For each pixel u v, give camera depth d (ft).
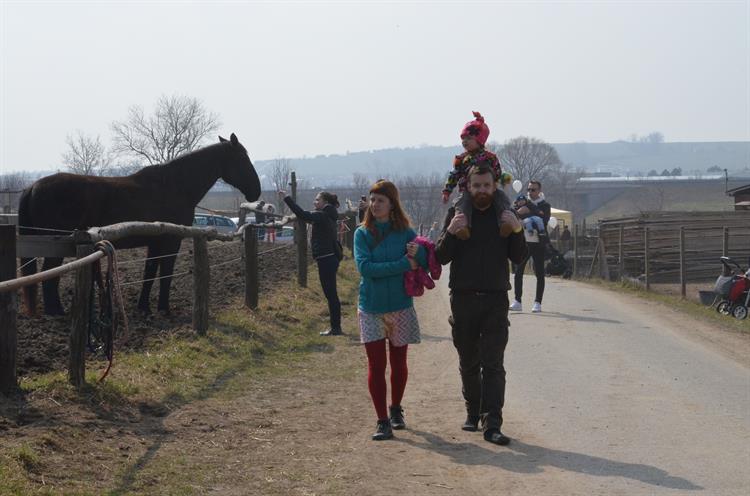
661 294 63.72
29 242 23.75
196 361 29.53
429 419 24.50
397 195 22.29
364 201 53.47
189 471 18.76
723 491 17.90
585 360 34.12
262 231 112.16
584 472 19.36
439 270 22.12
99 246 23.93
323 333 39.14
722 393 28.09
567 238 99.30
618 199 360.28
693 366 33.17
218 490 17.78
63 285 44.04
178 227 30.94
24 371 24.49
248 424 23.18
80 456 18.60
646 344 38.40
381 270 21.80
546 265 84.43
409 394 27.99
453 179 22.41
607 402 26.68
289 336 37.24
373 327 22.06
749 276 51.78
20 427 19.69
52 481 16.94
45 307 34.58
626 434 22.76
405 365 22.98
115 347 29.78
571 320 45.73
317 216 38.78
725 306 51.98
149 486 17.53
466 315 21.89
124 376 25.41
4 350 21.70
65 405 21.71
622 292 65.36
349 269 66.44
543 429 23.34
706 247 81.20
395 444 21.75
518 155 334.44
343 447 21.38
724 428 23.39
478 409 23.24
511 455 20.77
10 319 21.76
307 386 28.48
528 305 52.60
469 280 21.68
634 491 17.97
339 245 39.73
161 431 21.66
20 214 35.01
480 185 21.35
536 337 39.63
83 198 35.22
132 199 36.81
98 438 20.06
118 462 18.72
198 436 21.59
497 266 21.67
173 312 38.01
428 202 248.73
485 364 22.03
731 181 374.22
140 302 37.52
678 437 22.41
